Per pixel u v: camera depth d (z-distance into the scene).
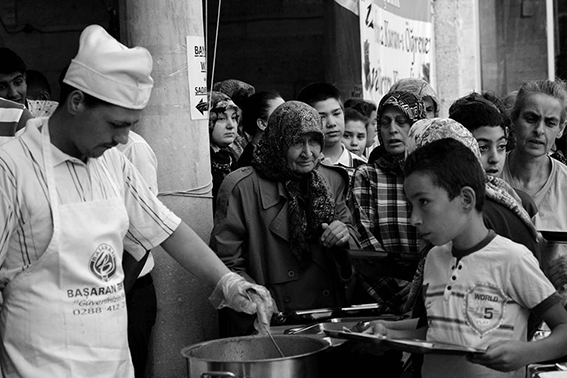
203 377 3.08
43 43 9.37
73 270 2.98
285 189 4.39
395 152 4.47
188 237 3.39
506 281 2.94
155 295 4.43
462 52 9.95
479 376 3.01
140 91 2.96
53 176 2.98
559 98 4.65
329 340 3.40
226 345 3.42
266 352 3.44
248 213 4.38
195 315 4.61
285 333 3.63
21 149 2.98
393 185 4.47
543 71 11.66
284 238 4.34
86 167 3.06
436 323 3.06
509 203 3.26
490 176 3.61
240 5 9.81
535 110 4.61
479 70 11.32
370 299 4.36
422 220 2.97
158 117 4.54
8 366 3.00
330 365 3.55
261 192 4.39
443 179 2.92
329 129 5.79
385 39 7.30
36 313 2.96
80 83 2.92
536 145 4.63
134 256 3.36
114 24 6.34
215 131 5.84
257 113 5.70
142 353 4.30
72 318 2.98
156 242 3.34
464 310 2.99
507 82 11.73
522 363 2.80
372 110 6.81
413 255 3.79
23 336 2.96
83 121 2.94
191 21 4.59
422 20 8.27
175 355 4.57
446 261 3.08
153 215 3.32
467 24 10.05
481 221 3.01
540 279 2.90
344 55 7.80
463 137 3.47
